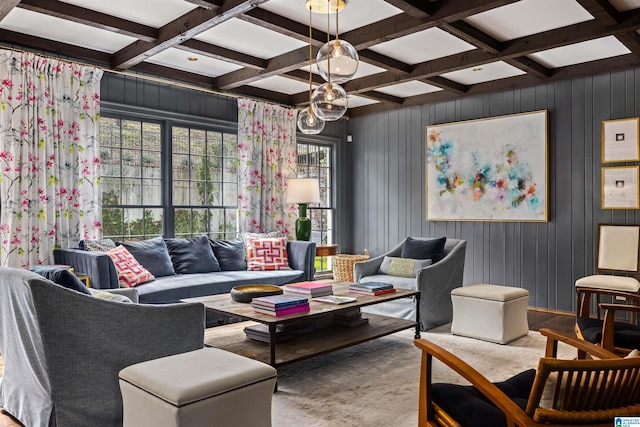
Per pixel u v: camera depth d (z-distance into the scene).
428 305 4.48
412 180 6.70
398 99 6.68
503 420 1.59
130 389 1.89
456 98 6.22
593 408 1.46
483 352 3.69
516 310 4.07
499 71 5.41
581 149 5.22
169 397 1.71
